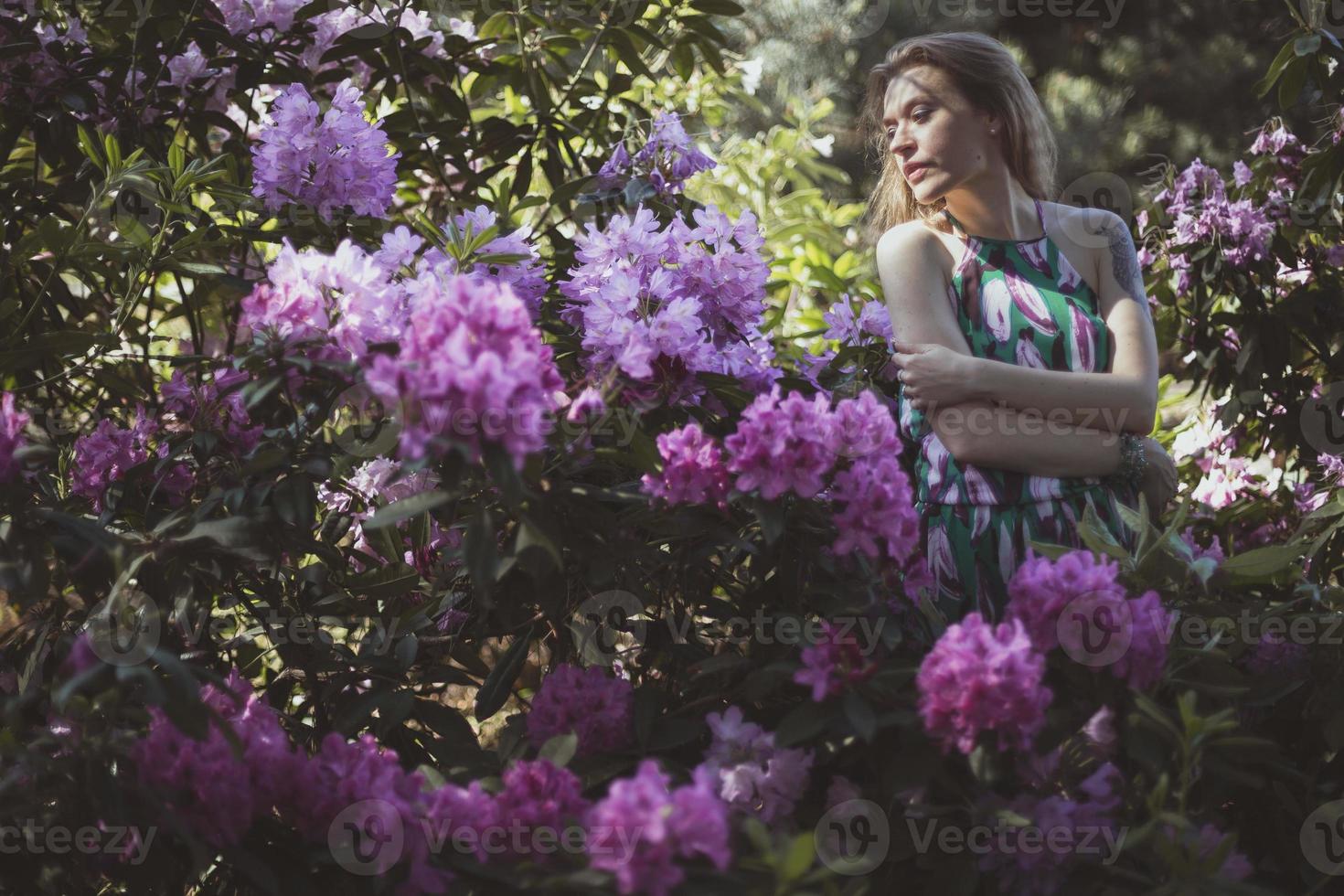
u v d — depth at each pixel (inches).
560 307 81.1
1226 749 60.5
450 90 101.5
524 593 66.3
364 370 55.8
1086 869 57.9
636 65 103.8
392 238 68.7
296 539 65.7
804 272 138.6
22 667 70.3
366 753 57.2
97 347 77.5
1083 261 76.7
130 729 59.8
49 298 87.2
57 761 55.9
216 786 54.1
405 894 54.1
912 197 85.4
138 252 75.8
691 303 65.6
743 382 74.2
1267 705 67.9
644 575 69.1
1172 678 61.4
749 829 48.3
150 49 91.4
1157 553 64.4
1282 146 108.0
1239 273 104.7
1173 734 56.8
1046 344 73.9
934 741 56.4
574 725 62.9
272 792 55.7
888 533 60.1
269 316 59.8
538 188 126.0
